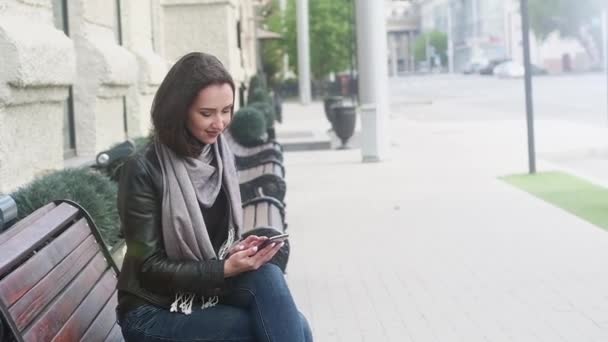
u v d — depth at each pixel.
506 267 6.76
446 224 8.74
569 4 68.88
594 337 4.98
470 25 114.38
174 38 13.02
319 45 54.31
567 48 76.31
